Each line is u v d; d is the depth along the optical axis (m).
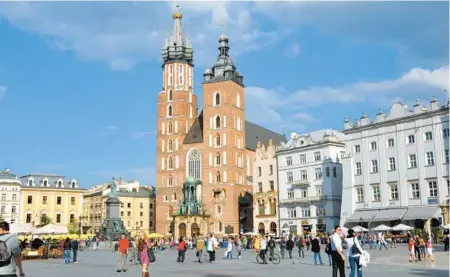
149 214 199.88
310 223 117.31
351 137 104.00
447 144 88.25
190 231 140.12
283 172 125.56
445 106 88.69
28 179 182.75
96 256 69.38
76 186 190.50
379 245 74.88
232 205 148.12
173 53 168.88
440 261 46.12
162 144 163.75
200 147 156.88
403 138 95.12
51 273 37.53
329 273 35.59
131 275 35.66
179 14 172.75
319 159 117.69
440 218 86.75
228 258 61.53
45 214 180.88
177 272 37.72
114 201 104.81
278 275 34.06
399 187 94.56
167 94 166.62
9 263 13.88
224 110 154.62
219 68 159.75
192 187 144.12
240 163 155.75
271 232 128.50
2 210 172.50
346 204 102.50
